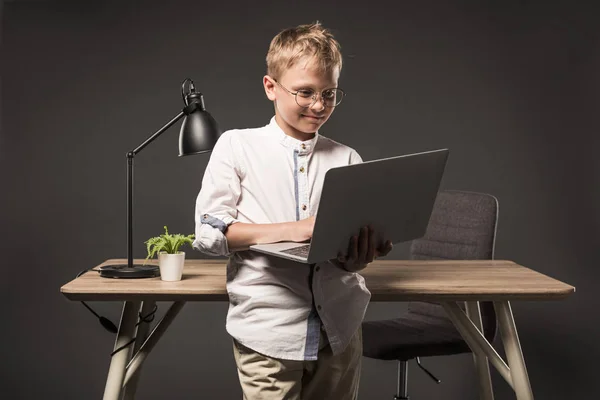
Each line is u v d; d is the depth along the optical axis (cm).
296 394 168
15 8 341
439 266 233
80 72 342
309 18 340
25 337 342
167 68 342
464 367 337
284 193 169
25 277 342
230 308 173
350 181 146
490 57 339
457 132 339
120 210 343
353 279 174
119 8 342
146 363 343
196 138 215
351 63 340
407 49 340
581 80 335
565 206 335
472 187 339
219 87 342
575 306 333
